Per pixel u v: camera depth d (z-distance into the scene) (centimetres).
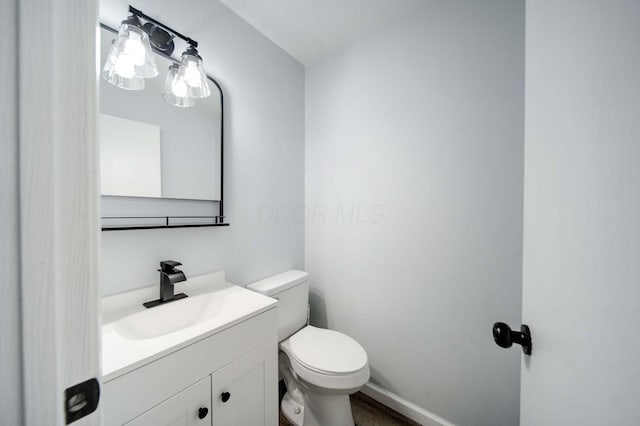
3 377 22
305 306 148
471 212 112
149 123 95
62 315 25
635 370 28
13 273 23
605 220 33
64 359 25
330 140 162
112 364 57
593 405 34
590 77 36
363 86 146
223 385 79
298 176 169
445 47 118
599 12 35
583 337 36
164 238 100
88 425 27
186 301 98
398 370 134
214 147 117
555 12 45
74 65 26
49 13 24
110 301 85
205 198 114
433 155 122
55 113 25
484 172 109
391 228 136
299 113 170
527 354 54
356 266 150
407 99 129
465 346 114
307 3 121
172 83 100
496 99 105
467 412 114
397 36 132
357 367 102
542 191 49
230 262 125
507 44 103
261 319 93
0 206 22
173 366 66
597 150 35
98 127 28
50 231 25
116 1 86
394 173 134
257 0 119
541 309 48
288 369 134
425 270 125
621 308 30
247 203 134
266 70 144
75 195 26
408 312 131
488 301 108
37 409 24
